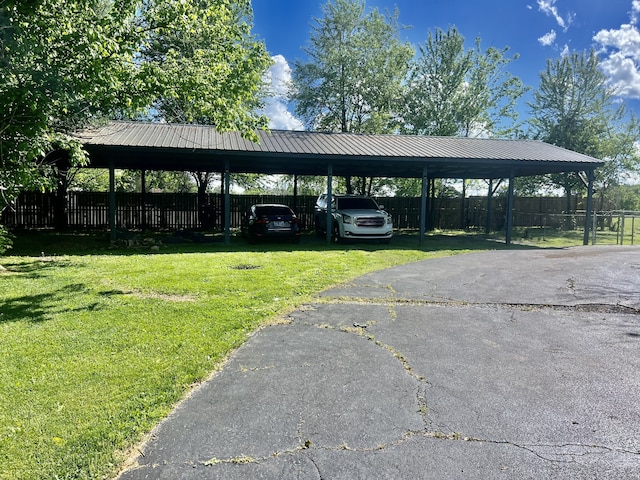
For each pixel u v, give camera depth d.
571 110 21.89
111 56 6.05
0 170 6.35
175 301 5.36
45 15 5.71
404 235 17.41
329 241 12.85
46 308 4.94
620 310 5.29
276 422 2.57
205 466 2.13
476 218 20.91
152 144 10.85
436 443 2.36
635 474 2.09
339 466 2.14
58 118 7.02
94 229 16.33
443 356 3.70
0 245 8.54
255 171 17.33
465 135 25.34
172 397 2.85
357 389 3.04
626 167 22.83
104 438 2.34
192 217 17.75
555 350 3.88
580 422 2.60
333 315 4.94
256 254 10.02
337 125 24.52
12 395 2.80
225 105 7.73
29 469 2.07
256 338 4.09
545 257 10.03
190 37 8.91
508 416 2.67
